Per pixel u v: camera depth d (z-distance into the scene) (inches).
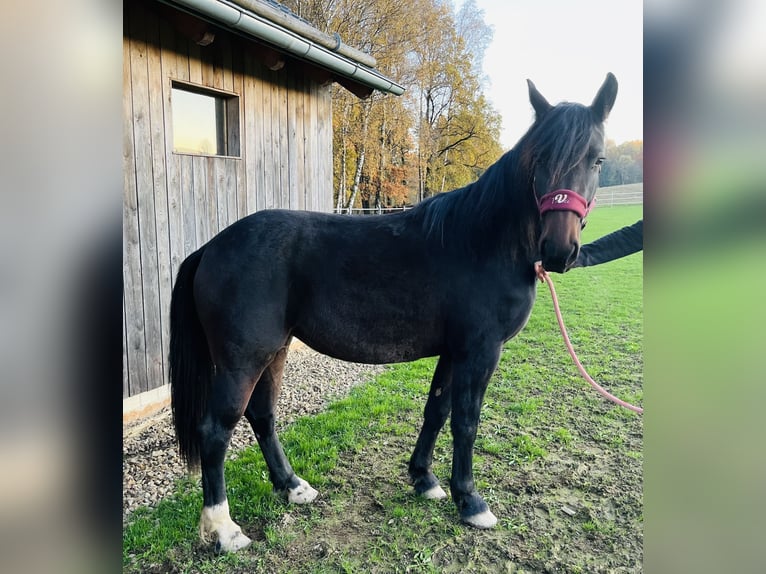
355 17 700.0
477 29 958.4
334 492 98.0
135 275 130.0
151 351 135.6
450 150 901.8
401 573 75.5
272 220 83.2
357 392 156.3
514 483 101.1
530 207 79.1
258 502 93.4
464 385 83.4
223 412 78.4
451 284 82.0
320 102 201.9
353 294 82.0
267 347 79.6
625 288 352.8
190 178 144.7
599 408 141.6
